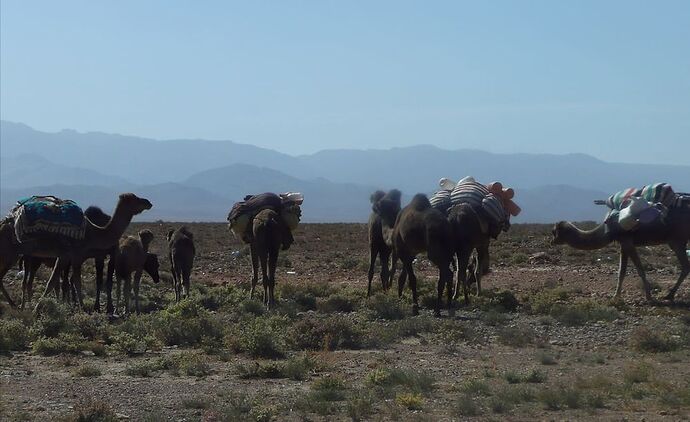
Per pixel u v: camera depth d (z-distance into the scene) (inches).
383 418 483.5
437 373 613.3
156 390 559.2
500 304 941.2
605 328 808.3
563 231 1005.2
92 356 681.6
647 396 536.4
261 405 504.7
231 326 787.4
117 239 905.5
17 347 711.1
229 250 1804.9
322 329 730.2
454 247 901.8
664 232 959.6
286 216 998.4
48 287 897.5
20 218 871.1
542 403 517.0
